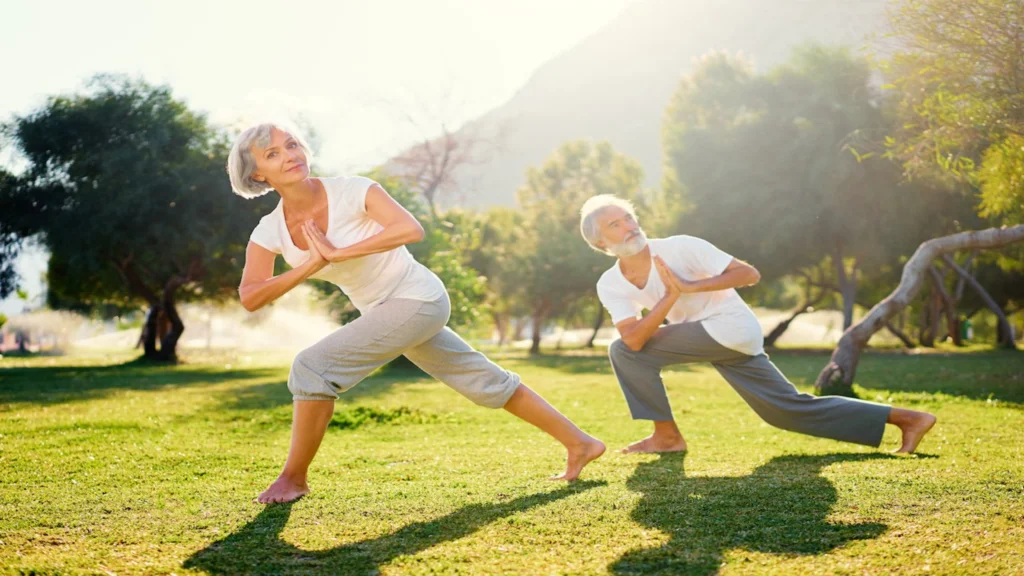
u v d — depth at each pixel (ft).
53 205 61.67
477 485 11.19
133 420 19.67
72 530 8.80
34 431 17.44
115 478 11.98
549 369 51.19
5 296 62.44
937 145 23.47
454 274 54.03
